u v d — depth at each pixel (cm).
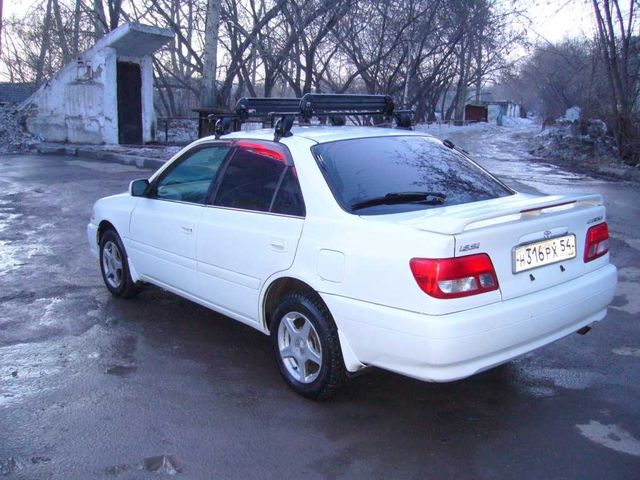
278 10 1925
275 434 351
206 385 410
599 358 462
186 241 470
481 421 370
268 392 402
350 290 350
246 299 423
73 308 549
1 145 1908
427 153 448
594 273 393
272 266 396
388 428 360
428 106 3928
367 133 442
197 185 479
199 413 373
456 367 324
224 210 440
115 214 557
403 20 2070
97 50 1867
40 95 2052
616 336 504
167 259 495
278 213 401
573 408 387
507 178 1589
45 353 454
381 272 335
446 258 317
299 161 400
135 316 533
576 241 380
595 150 2145
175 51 2866
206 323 520
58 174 1370
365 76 2212
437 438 350
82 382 410
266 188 416
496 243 333
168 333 497
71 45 2872
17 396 389
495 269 333
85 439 343
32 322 514
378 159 416
